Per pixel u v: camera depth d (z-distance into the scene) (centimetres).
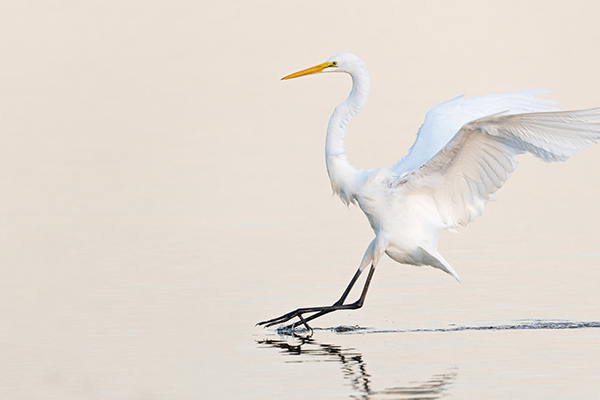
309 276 1476
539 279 1422
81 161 2531
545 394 929
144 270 1519
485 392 938
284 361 1067
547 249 1617
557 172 2338
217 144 2748
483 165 1155
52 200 2084
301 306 1307
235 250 1655
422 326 1205
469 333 1159
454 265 1530
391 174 1240
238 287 1412
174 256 1616
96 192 2169
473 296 1342
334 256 1606
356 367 1034
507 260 1550
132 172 2395
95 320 1248
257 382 991
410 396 931
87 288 1416
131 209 2002
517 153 1129
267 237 1753
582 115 1040
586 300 1298
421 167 1183
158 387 986
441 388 952
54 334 1190
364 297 1237
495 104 1315
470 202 1200
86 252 1652
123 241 1731
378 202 1234
